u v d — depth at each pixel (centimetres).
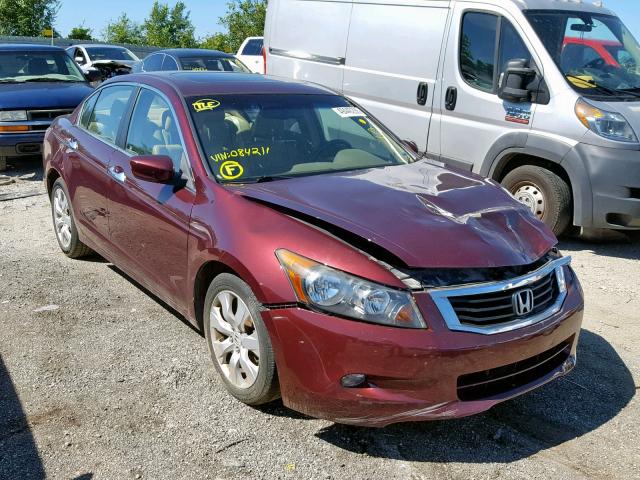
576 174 635
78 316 474
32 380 386
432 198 370
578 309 357
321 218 335
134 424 344
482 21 710
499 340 308
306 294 310
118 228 472
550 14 693
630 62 702
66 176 554
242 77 498
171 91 451
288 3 941
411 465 315
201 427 342
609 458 324
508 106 680
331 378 304
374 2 816
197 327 399
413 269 309
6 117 930
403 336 296
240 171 401
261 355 331
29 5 3972
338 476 305
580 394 385
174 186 409
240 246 340
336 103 489
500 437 339
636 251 673
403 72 784
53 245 640
